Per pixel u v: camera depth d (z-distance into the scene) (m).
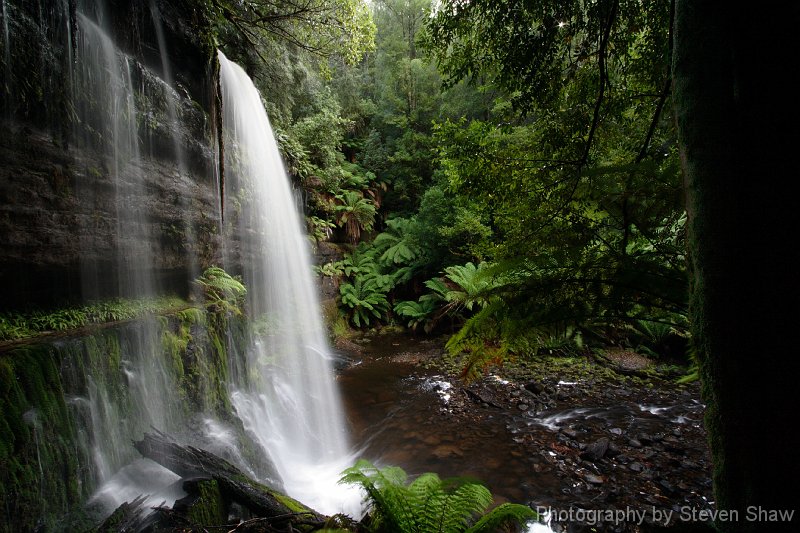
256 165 6.96
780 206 0.66
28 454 2.13
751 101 0.69
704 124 0.77
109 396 2.84
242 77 6.82
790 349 0.65
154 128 4.07
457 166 3.21
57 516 2.25
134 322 3.30
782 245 0.66
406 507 1.72
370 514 1.89
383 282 11.98
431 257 11.95
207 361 4.20
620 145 2.98
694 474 4.05
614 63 2.94
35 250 2.79
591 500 3.66
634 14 2.63
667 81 2.19
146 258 3.98
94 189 3.32
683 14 0.83
